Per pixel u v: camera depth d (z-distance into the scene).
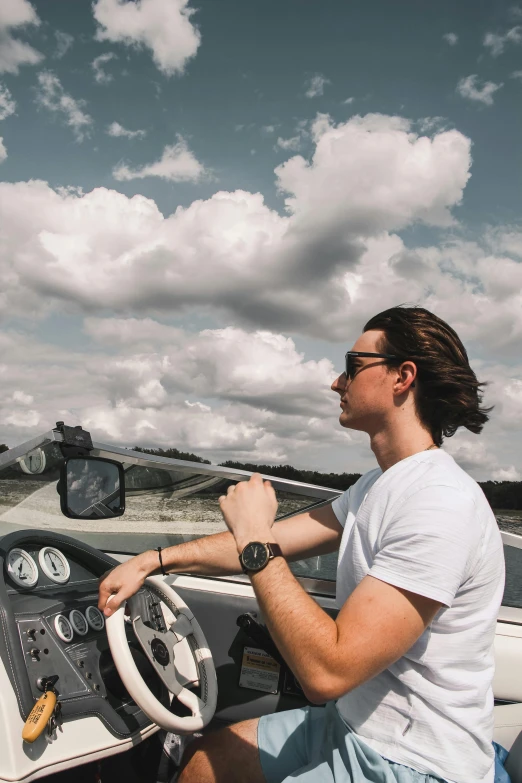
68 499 1.69
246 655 2.16
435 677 1.18
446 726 1.17
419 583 1.08
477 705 1.21
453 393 1.32
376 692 1.22
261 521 1.23
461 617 1.18
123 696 1.61
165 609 1.73
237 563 1.64
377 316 1.42
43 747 1.35
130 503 2.18
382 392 1.35
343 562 1.35
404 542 1.12
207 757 1.47
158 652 1.55
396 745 1.18
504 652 1.98
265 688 2.12
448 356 1.34
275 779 1.39
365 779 1.18
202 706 1.57
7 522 2.02
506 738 1.82
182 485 2.12
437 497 1.16
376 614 1.07
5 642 1.42
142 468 1.96
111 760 1.83
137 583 1.51
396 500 1.23
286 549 1.67
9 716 1.32
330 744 1.28
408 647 1.09
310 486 2.18
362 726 1.22
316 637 1.06
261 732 1.45
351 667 1.05
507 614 2.07
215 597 2.30
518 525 2.04
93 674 1.57
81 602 1.71
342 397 1.45
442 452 1.31
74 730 1.42
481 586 1.19
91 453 1.81
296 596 1.13
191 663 1.69
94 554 1.96
